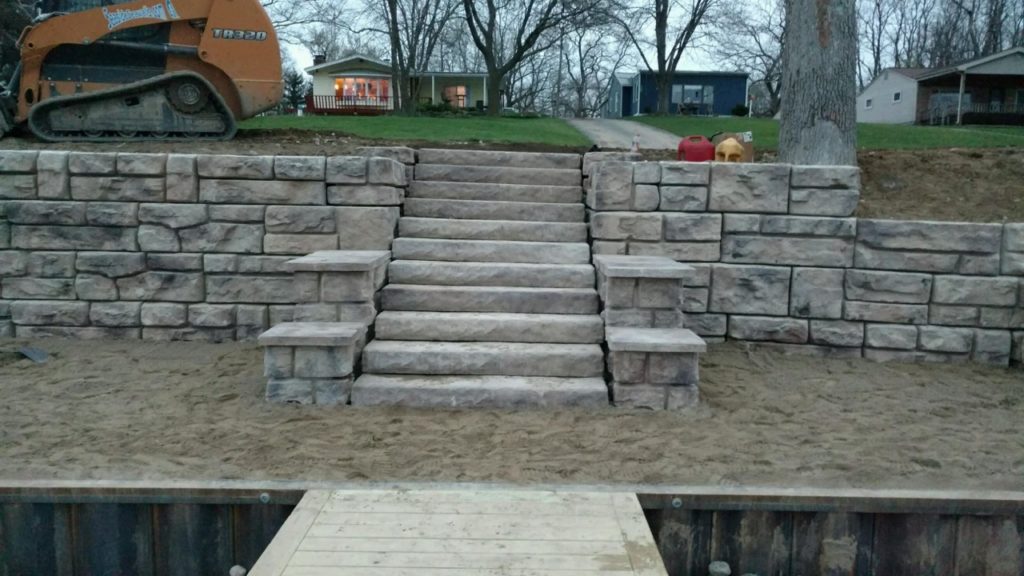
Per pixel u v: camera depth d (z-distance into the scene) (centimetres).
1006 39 4809
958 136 1372
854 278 704
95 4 1047
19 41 1002
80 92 1023
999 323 693
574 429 515
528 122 1820
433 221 755
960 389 623
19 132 1055
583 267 693
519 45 3459
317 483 395
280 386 561
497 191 830
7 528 396
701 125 1938
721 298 719
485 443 489
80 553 399
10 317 733
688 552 398
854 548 397
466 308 659
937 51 5141
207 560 397
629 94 5338
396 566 311
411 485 395
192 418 528
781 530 397
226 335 736
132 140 1030
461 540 334
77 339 734
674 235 716
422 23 3562
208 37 1053
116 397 572
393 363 590
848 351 711
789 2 938
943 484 434
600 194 723
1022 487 429
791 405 576
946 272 696
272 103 1105
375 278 631
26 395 574
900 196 903
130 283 732
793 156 927
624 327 595
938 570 398
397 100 3378
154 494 391
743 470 449
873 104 4069
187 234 727
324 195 723
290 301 733
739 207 714
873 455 476
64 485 392
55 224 725
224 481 397
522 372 592
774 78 5303
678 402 558
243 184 721
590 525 350
